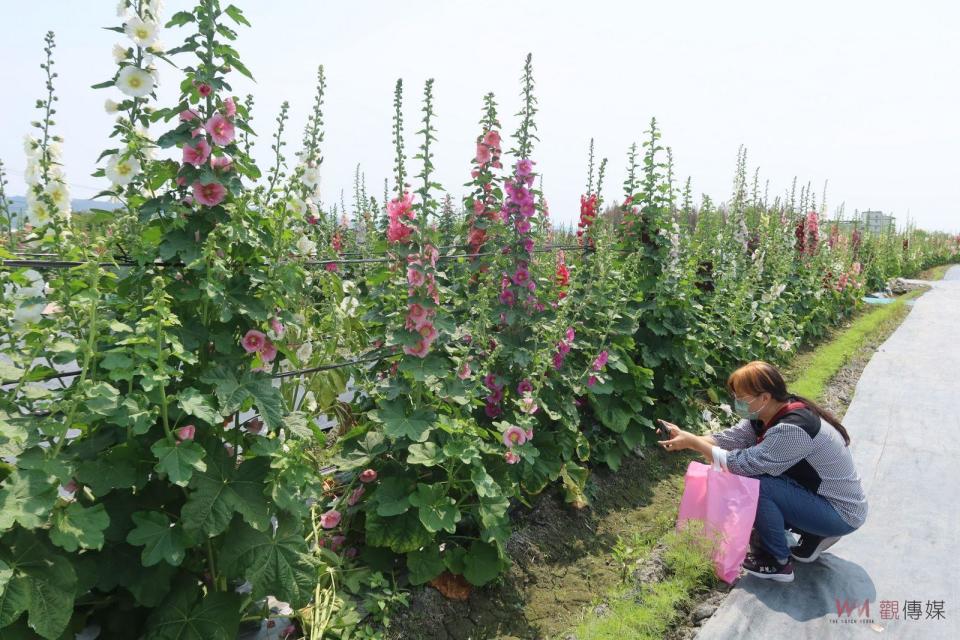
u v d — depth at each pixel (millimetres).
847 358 9703
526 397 4074
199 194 2777
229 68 2854
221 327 2928
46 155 2879
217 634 2635
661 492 5477
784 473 4105
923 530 4570
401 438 3789
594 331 5473
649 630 3469
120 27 2688
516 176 4773
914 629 3514
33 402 2502
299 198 3322
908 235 28906
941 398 7586
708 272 8727
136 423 2344
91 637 2768
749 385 4238
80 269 2436
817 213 13523
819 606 3730
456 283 5180
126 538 2484
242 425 3100
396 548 3584
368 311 4109
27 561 2111
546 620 3711
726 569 3986
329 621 3207
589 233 6629
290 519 2877
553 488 4949
